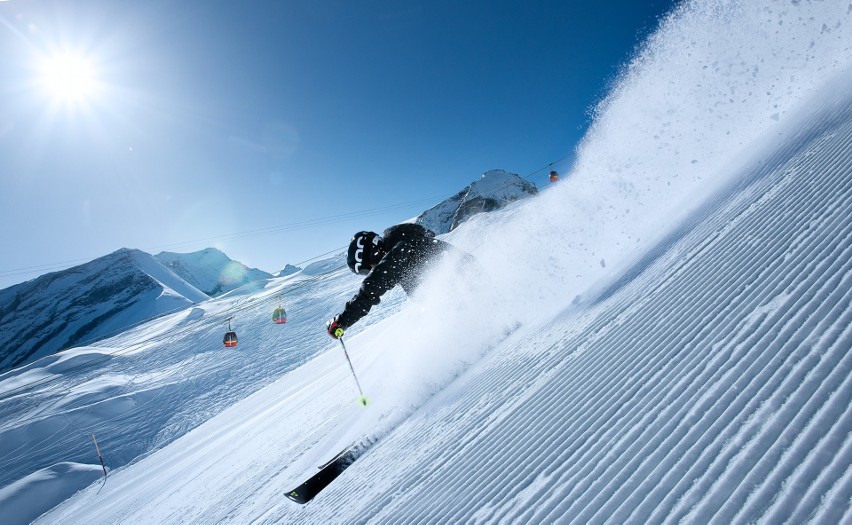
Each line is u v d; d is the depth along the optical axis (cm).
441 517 141
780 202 211
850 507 65
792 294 133
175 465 1229
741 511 75
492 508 127
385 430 327
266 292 8538
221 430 1424
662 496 91
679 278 208
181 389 2608
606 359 177
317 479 300
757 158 326
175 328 5853
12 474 1941
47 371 4056
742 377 112
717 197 310
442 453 197
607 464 113
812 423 85
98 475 1744
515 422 177
